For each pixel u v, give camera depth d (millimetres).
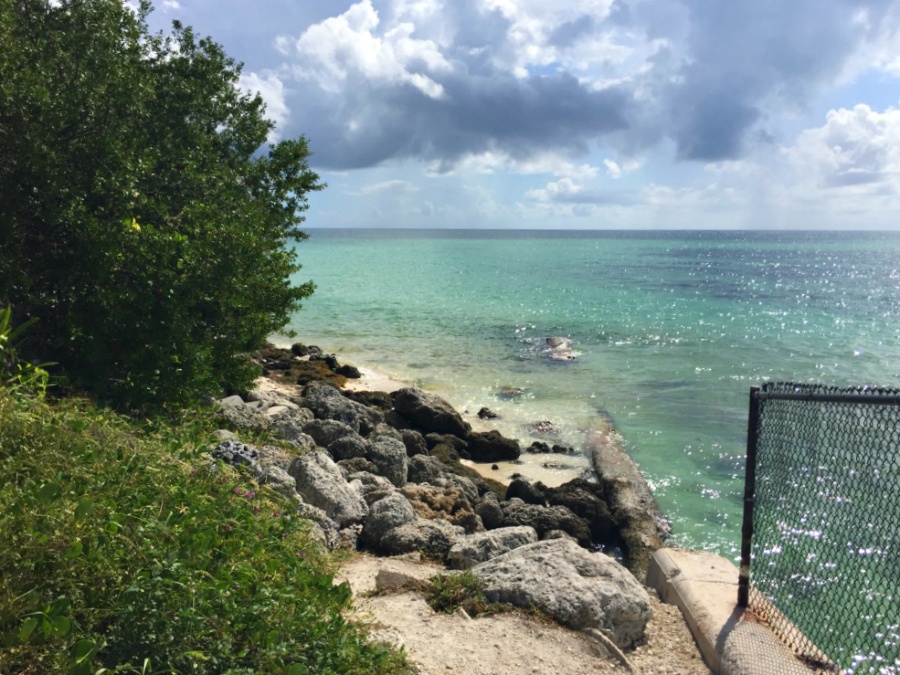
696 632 5941
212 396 11695
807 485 6344
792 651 5430
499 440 16031
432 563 7766
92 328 9586
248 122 16469
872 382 22438
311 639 4059
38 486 4125
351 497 8961
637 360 25922
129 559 3928
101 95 10539
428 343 28938
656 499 13430
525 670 5141
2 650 3162
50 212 9695
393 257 93625
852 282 58531
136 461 5164
